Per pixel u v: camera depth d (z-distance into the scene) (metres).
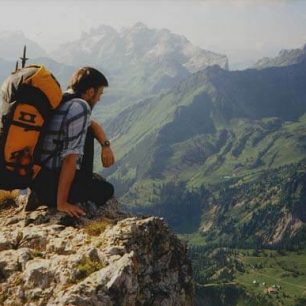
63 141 2.75
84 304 2.20
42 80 2.59
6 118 2.58
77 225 2.99
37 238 2.78
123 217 3.34
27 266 2.50
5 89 2.62
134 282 2.34
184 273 2.98
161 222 2.96
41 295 2.32
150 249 2.79
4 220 3.15
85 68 2.95
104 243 2.65
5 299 2.36
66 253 2.62
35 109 2.59
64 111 2.73
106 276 2.31
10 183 2.73
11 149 2.63
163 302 2.62
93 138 3.20
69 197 3.07
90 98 2.95
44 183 2.88
